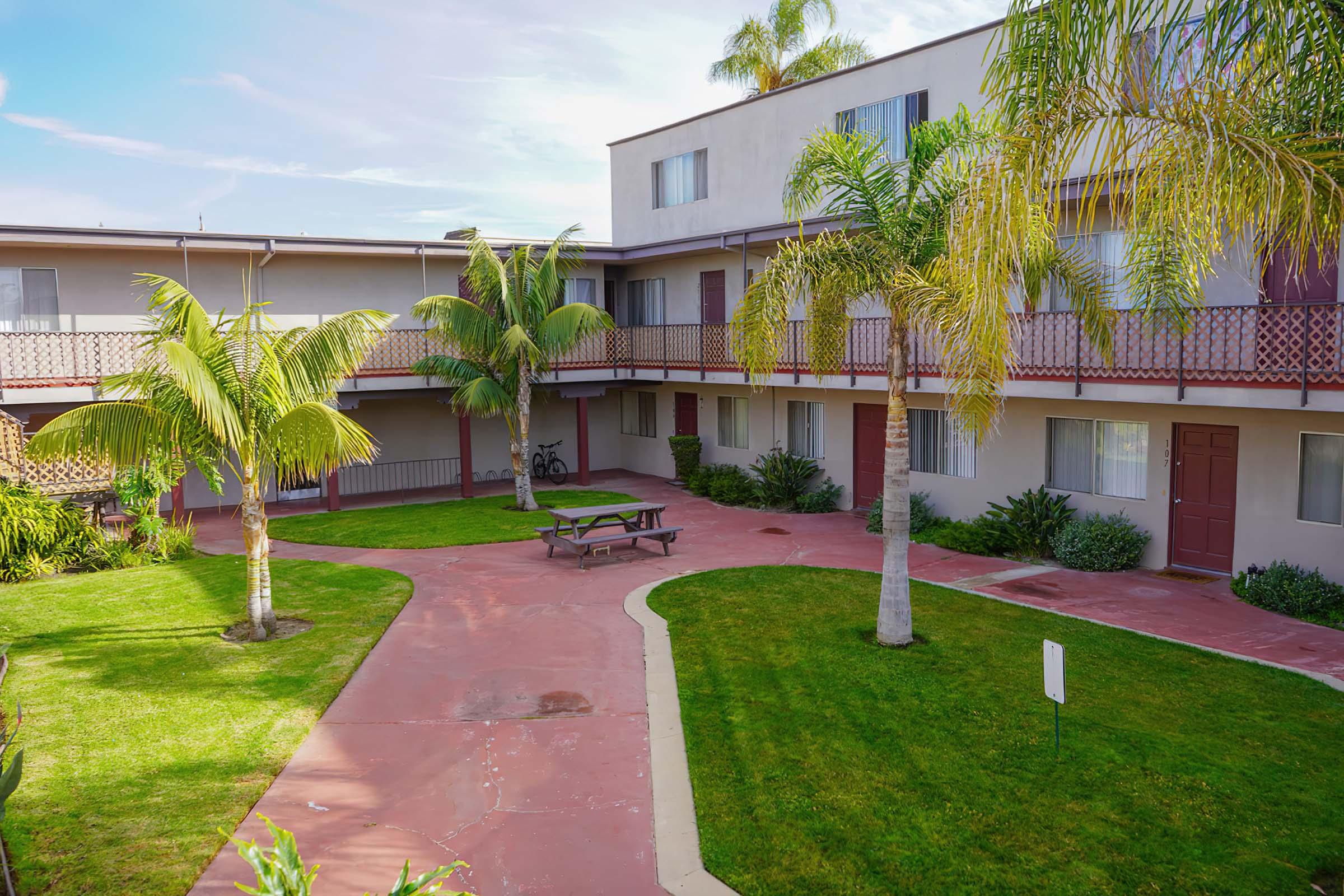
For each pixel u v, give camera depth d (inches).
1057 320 553.0
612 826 254.7
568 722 328.5
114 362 747.4
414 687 365.7
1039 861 229.3
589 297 996.6
